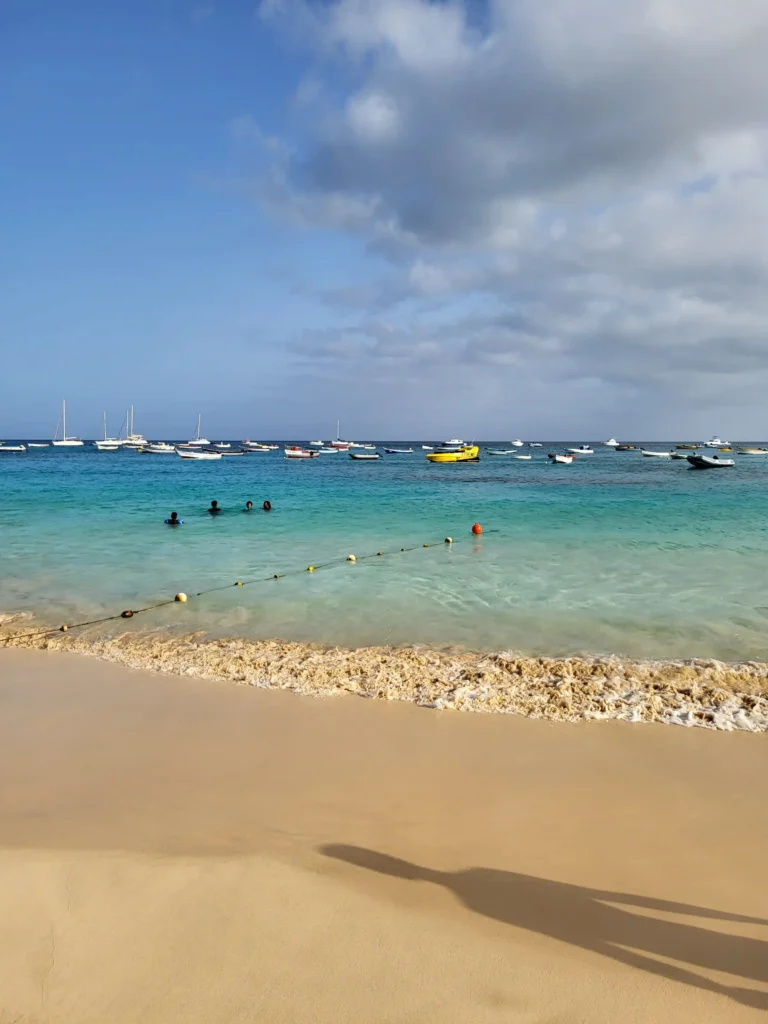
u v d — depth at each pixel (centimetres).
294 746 617
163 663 870
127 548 1756
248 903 372
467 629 1018
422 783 540
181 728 662
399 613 1113
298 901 374
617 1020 294
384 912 366
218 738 636
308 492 3731
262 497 3353
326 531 2086
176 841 442
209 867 408
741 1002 303
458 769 567
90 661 885
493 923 358
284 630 1024
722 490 3947
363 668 835
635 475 5822
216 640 974
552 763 579
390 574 1427
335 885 391
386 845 441
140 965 323
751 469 6788
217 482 4575
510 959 330
